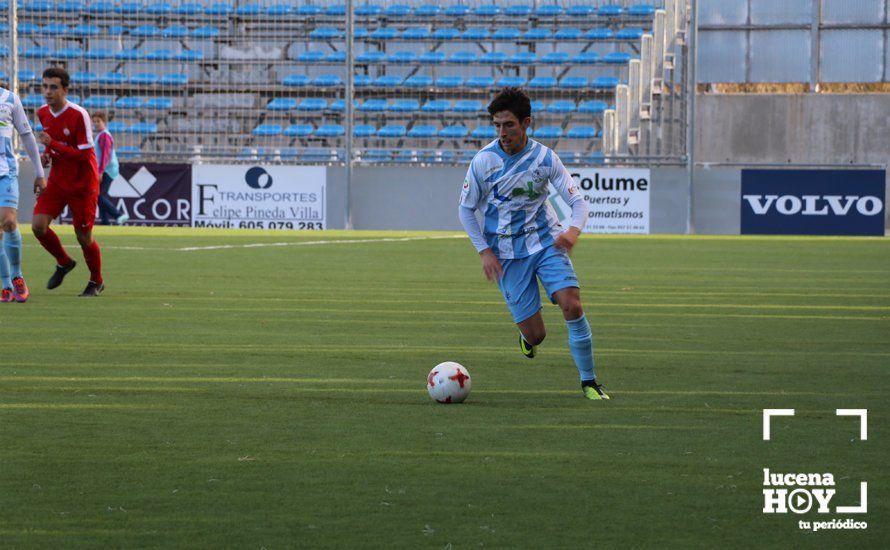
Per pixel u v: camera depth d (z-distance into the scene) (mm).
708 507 8555
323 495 8836
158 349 16953
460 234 52906
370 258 36406
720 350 17375
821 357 16672
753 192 56594
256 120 65250
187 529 7957
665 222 56750
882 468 9750
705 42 73625
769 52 73188
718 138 72875
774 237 53469
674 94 60250
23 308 22062
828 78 72875
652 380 14570
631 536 7844
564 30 67312
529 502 8672
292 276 29672
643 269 33438
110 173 52281
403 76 67250
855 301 24844
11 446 10484
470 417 11992
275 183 57812
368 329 19547
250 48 66750
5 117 22672
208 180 57656
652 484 9203
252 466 9742
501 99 13305
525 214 13625
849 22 72312
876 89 75500
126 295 24672
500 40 67062
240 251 39094
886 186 61906
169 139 64938
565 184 13539
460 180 58094
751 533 7930
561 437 11000
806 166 56719
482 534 7863
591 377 13273
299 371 15055
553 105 64938
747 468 9742
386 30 67625
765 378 14750
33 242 41594
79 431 11156
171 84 65625
